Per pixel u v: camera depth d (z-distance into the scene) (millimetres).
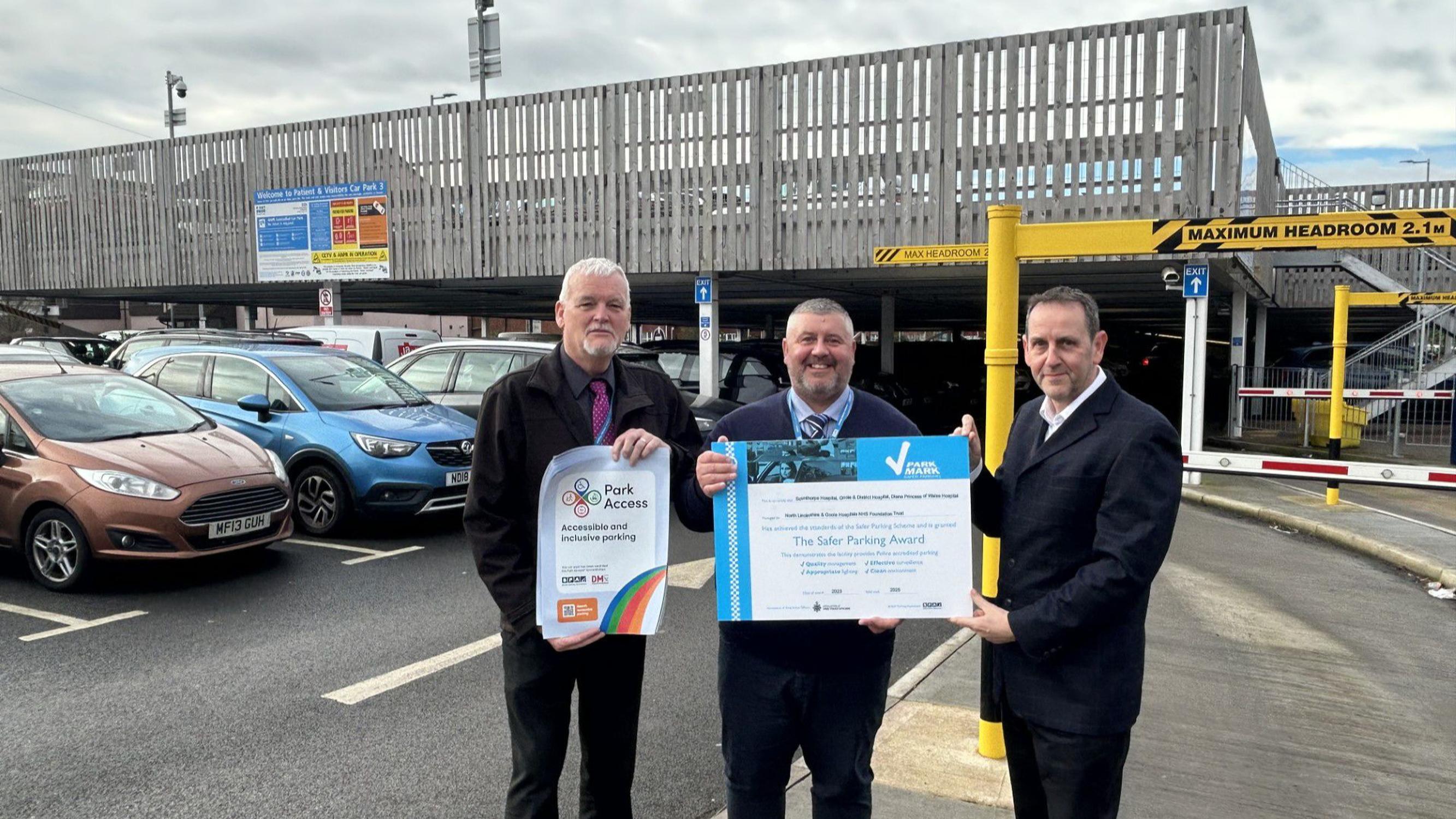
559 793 3619
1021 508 2447
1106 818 2389
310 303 31031
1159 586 6902
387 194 19938
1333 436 10445
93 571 6266
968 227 14484
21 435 6582
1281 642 5543
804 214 15656
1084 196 13727
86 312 50625
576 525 2645
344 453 8023
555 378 2809
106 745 3953
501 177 18547
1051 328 2365
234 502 6570
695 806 3520
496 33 21938
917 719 4172
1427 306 17344
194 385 9055
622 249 17266
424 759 3846
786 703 2572
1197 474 12602
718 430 2709
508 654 2801
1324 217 8133
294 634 5496
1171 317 30703
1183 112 13078
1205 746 3996
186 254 22953
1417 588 6980
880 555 2451
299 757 3857
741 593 2486
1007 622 2318
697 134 16422
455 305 30797
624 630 2646
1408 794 3570
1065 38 13703
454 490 8211
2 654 5113
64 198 24719
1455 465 13578
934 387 21969
